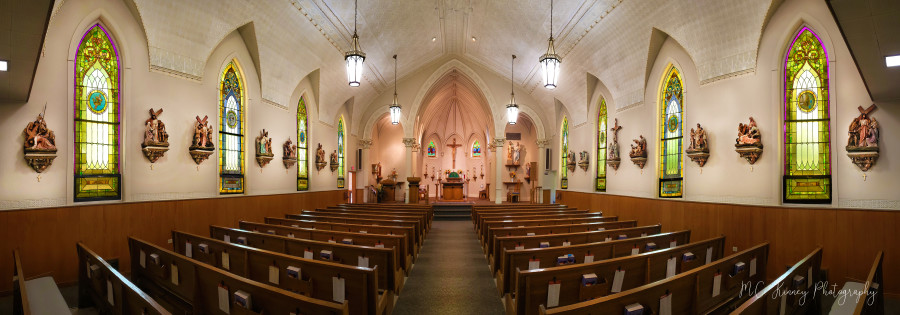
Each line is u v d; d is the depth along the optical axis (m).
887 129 6.86
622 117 12.88
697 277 4.14
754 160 8.30
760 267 5.95
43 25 5.62
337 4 10.98
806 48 7.78
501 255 6.46
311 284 4.55
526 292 4.12
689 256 5.81
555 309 2.86
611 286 4.73
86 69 7.66
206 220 9.80
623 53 11.60
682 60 10.16
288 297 3.17
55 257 7.00
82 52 7.61
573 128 17.06
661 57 10.88
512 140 26.88
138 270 6.00
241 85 11.41
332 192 17.27
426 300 6.15
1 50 5.71
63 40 7.27
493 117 20.27
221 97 10.72
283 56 12.05
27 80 6.33
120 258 7.91
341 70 15.13
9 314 5.74
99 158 7.84
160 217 8.69
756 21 8.06
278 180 13.02
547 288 4.23
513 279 5.35
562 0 10.92
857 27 5.71
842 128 7.30
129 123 8.20
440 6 13.23
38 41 5.80
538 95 19.55
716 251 6.68
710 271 4.51
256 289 3.42
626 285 4.91
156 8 8.33
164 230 8.77
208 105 10.08
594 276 4.41
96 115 7.81
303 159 14.89
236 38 11.01
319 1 10.62
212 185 10.23
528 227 8.22
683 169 10.11
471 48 17.86
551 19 11.89
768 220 7.92
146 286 5.67
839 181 7.33
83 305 5.62
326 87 15.49
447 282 7.15
